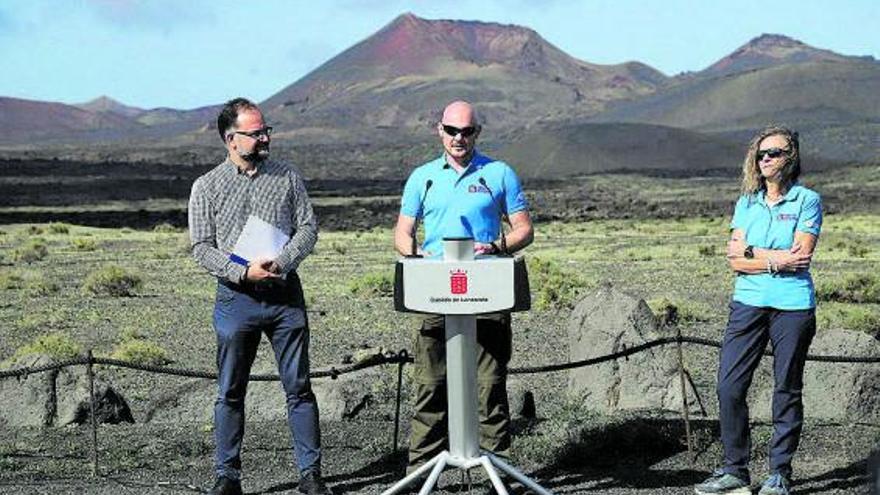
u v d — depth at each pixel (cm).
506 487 824
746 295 802
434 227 814
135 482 916
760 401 1187
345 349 2305
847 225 8662
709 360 1888
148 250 6006
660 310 2650
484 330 816
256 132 809
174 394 1304
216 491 821
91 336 2609
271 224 809
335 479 916
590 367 1302
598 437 970
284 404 1262
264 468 980
